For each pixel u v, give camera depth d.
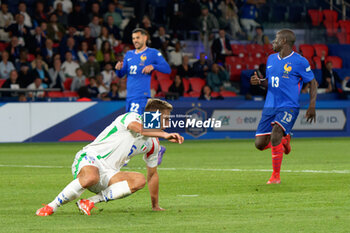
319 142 66.38
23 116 65.81
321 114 75.06
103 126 67.56
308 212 21.81
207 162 44.78
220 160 46.44
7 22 78.25
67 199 20.91
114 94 73.94
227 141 68.00
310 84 32.53
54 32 79.94
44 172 38.09
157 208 22.70
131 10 93.69
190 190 28.95
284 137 32.88
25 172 38.09
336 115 75.69
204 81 82.31
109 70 77.81
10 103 65.38
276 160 31.50
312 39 94.31
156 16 91.25
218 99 74.69
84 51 79.19
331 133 75.56
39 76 73.31
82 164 20.80
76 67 77.00
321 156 49.44
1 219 20.38
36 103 66.12
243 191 28.44
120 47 83.69
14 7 85.94
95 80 74.75
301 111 74.50
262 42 91.12
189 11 88.94
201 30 88.94
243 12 93.38
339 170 38.41
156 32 85.12
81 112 67.06
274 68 32.22
